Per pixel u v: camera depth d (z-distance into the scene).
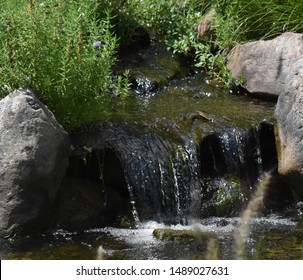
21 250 7.80
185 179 9.04
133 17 12.45
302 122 9.07
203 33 12.34
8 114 8.06
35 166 7.95
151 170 8.89
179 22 12.75
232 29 11.98
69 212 8.51
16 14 8.53
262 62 11.09
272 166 9.69
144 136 9.23
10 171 7.98
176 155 9.09
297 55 10.80
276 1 12.09
